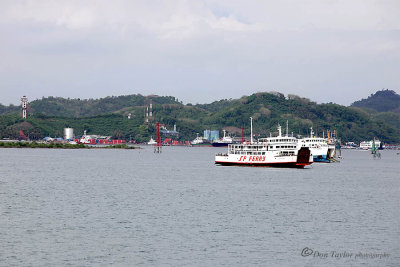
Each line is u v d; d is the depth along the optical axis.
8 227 150.12
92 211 179.25
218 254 125.44
